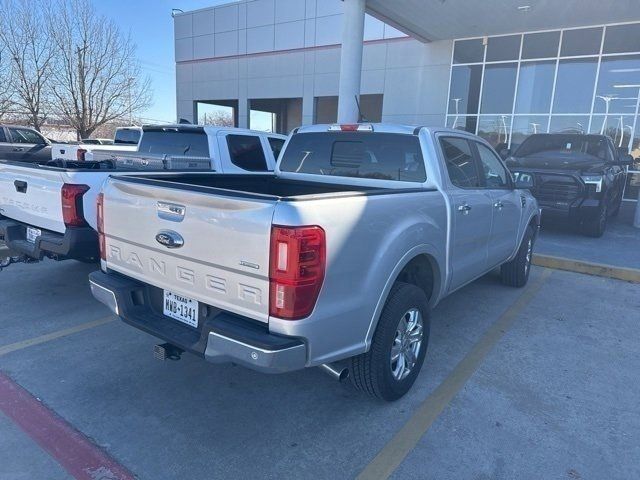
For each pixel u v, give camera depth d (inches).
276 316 94.2
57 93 1021.8
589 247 323.9
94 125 1067.3
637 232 390.9
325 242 96.0
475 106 645.9
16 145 633.0
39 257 181.9
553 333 183.3
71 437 113.0
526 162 403.9
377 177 162.2
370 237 109.4
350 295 105.3
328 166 175.0
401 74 696.4
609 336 182.1
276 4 815.1
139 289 124.6
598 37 554.9
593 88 569.3
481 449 112.8
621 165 421.1
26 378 138.5
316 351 99.6
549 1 474.6
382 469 105.3
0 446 108.6
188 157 236.7
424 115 687.1
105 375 142.1
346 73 462.6
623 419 126.8
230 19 882.8
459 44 641.0
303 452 110.4
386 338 119.1
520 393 138.6
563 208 346.9
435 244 139.4
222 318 102.7
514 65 610.9
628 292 239.0
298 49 804.0
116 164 229.8
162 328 113.8
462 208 155.2
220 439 114.5
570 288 243.3
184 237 106.3
